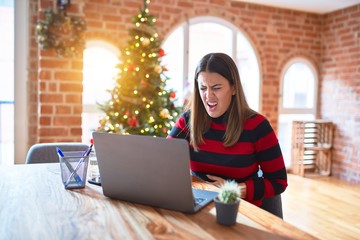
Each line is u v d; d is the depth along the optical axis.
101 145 1.01
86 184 1.25
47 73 2.96
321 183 4.14
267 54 4.50
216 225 0.86
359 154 4.15
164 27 3.92
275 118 4.62
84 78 3.67
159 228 0.83
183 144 0.88
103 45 3.66
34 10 3.36
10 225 0.84
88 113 3.76
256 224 0.87
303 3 4.24
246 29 4.36
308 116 4.88
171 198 0.95
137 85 3.09
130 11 3.74
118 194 1.05
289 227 0.85
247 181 1.30
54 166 1.53
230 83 1.39
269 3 4.30
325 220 2.88
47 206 0.99
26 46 3.37
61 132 3.04
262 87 4.49
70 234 0.79
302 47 4.71
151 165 0.95
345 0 4.04
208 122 1.46
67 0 2.88
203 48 4.32
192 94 1.48
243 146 1.38
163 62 4.09
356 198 3.53
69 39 2.96
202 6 4.09
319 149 4.43
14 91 3.36
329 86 4.66
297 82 4.79
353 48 4.25
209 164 1.42
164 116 3.09
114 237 0.78
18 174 1.37
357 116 4.18
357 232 2.64
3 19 3.39
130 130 3.00
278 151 1.39
